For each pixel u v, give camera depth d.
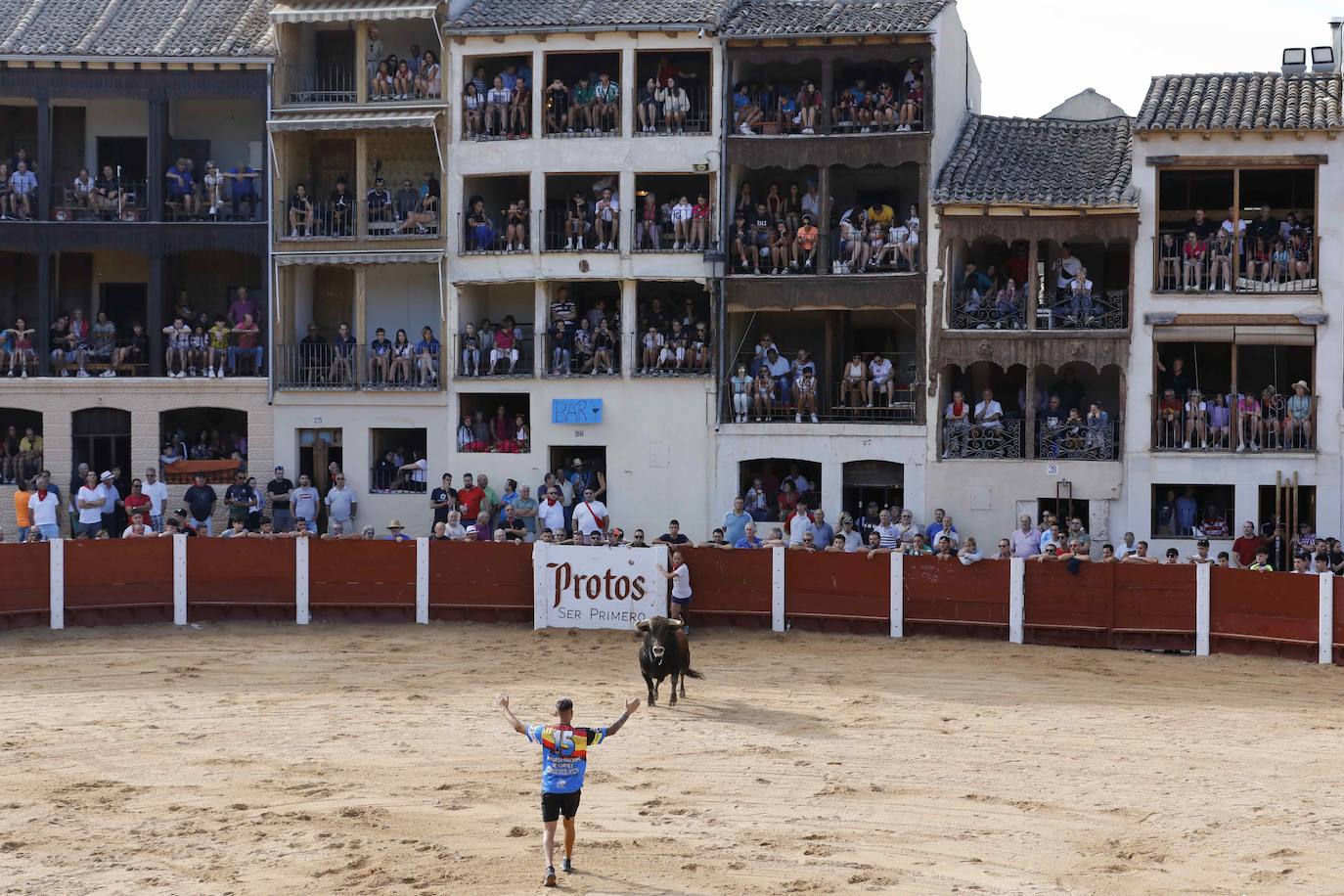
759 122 40.47
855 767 23.22
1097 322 38.66
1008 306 38.88
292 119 41.62
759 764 23.34
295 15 41.69
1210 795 21.84
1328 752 24.17
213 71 41.97
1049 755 23.98
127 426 42.19
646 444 40.56
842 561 33.47
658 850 19.38
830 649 32.00
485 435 41.56
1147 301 38.00
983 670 30.11
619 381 40.59
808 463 40.94
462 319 41.91
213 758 23.73
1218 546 37.38
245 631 33.72
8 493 41.38
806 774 22.83
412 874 18.52
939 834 20.06
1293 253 37.62
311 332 43.03
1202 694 28.27
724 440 40.19
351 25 43.34
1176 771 23.11
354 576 34.59
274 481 40.31
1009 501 38.59
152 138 42.12
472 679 29.25
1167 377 39.41
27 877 18.47
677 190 42.53
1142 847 19.58
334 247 42.00
